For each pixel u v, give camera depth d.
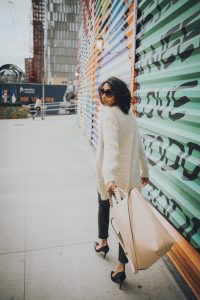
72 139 9.50
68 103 27.02
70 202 3.92
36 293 2.15
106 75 5.20
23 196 4.13
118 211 1.67
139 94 3.04
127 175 2.01
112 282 2.29
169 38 2.27
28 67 78.62
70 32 83.12
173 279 2.35
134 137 2.06
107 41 5.04
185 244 2.12
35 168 5.73
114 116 1.93
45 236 2.98
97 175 2.19
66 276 2.36
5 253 2.66
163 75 2.37
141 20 2.87
